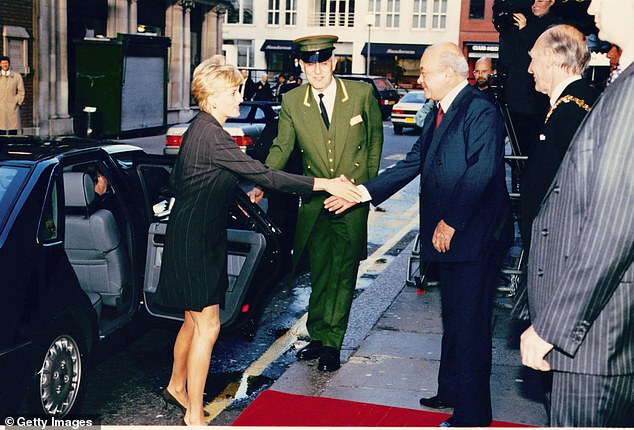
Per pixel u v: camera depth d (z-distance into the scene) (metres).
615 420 2.69
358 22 60.19
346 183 4.90
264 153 9.51
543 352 2.59
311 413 4.74
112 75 21.84
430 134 4.45
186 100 30.14
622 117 2.47
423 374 5.42
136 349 6.10
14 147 5.07
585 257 2.48
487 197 4.23
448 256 4.22
